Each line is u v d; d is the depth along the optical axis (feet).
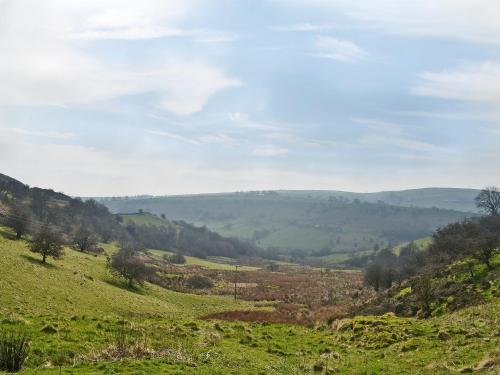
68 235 472.03
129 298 232.53
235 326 115.03
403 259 502.38
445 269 234.17
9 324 76.64
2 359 56.39
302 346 102.17
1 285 163.12
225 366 71.36
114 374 56.29
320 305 273.13
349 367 78.07
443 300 176.04
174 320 115.75
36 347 65.21
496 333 89.92
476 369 63.77
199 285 379.14
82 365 59.98
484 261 210.59
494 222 366.43
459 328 100.78
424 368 71.67
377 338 103.91
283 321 167.84
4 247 253.03
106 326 85.61
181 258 563.89
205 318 177.06
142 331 86.17
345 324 126.52
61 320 86.94
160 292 293.23
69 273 241.96
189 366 66.54
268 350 93.25
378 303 208.74
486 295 160.15
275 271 582.35
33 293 169.78
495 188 437.17
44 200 615.98
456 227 339.16
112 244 554.87
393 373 71.15
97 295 210.38
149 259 496.23
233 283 419.95
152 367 61.98
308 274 547.90
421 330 105.91
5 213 377.50
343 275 540.93
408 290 212.64
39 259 254.27
